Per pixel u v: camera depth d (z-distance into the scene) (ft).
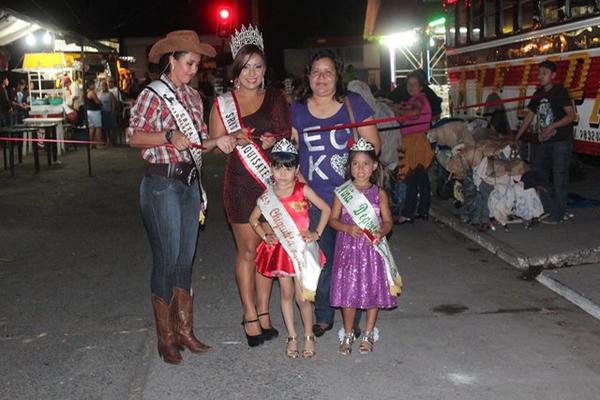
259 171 16.75
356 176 16.55
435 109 33.01
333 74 16.90
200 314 20.54
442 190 35.12
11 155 49.93
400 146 29.86
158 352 17.52
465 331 18.44
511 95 41.63
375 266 16.62
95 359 17.40
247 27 16.79
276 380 15.87
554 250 24.62
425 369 16.20
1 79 68.54
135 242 29.94
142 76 115.85
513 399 14.65
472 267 24.41
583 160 40.45
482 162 27.86
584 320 19.04
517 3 40.55
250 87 16.71
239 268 17.54
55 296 22.67
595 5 31.83
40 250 28.91
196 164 16.58
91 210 37.32
